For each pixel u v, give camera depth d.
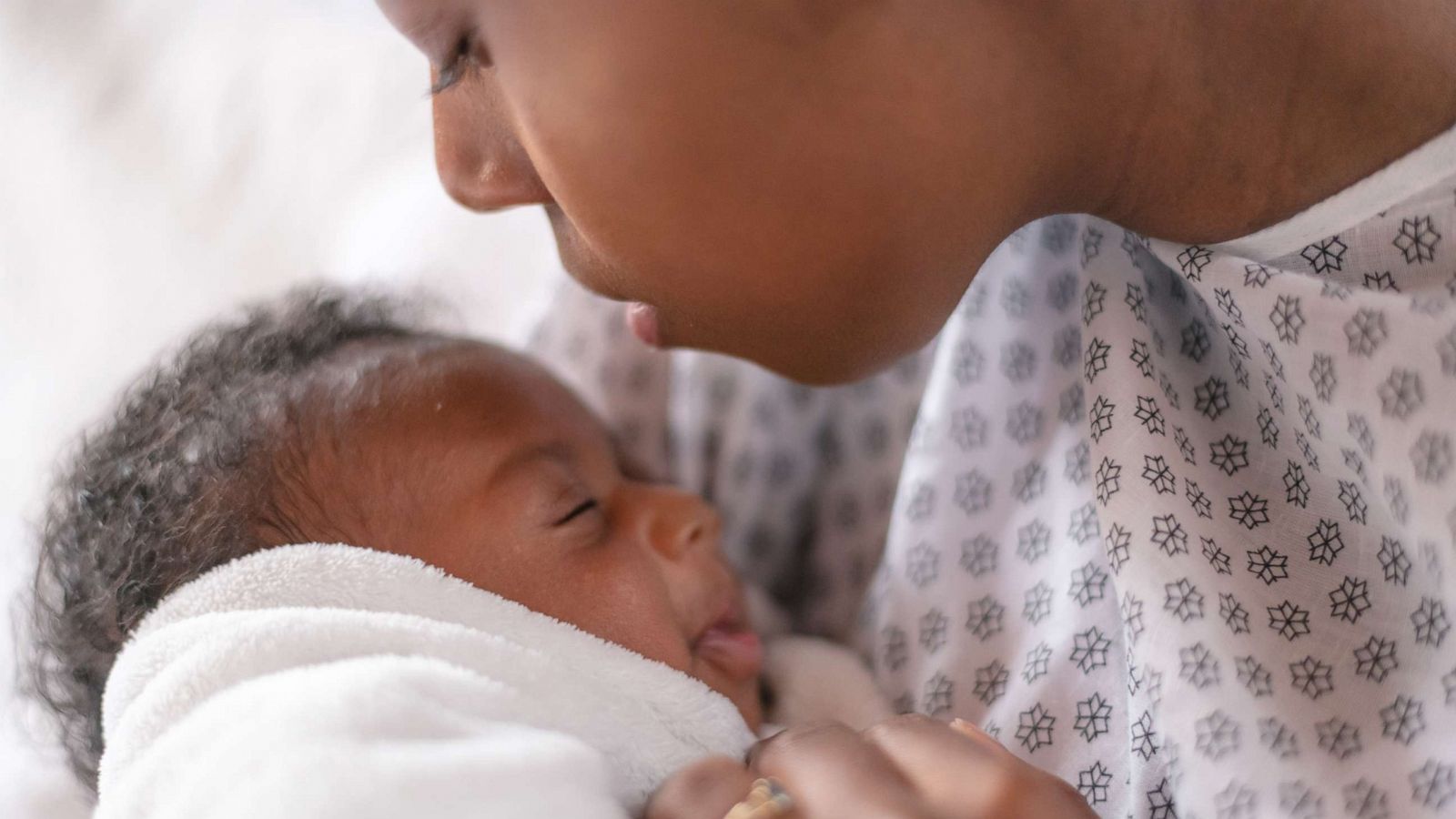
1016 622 0.79
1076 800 0.59
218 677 0.67
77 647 0.82
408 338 0.91
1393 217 0.63
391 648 0.69
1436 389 0.62
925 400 0.87
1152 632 0.67
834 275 0.60
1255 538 0.69
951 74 0.57
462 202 0.67
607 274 0.65
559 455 0.86
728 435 1.00
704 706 0.78
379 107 1.42
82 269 1.36
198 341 0.95
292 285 1.23
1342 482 0.67
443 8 0.58
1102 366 0.70
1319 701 0.67
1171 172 0.65
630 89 0.56
